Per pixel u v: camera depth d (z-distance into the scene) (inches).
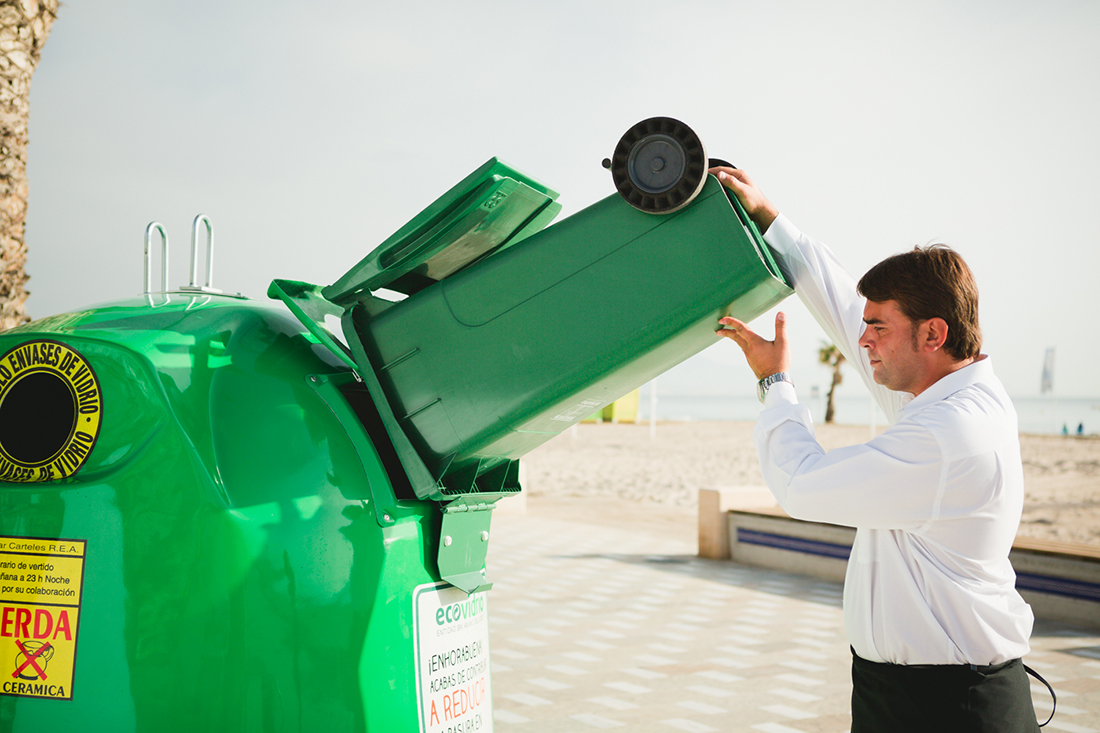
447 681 81.6
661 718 187.9
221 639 68.8
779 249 86.0
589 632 271.7
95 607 70.0
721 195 67.5
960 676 68.4
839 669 230.7
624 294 69.5
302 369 79.9
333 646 71.8
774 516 399.5
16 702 70.7
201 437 70.7
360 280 75.7
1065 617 289.6
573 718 187.0
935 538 69.2
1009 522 69.9
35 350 73.7
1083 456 1453.0
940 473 67.5
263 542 70.1
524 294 72.1
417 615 78.0
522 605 312.5
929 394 72.0
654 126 67.9
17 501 72.3
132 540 70.0
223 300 84.6
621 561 421.7
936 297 70.5
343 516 73.9
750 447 1603.1
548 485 947.3
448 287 74.7
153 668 69.1
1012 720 68.7
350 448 77.2
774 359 74.6
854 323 85.1
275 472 72.6
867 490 68.4
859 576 73.7
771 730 181.2
